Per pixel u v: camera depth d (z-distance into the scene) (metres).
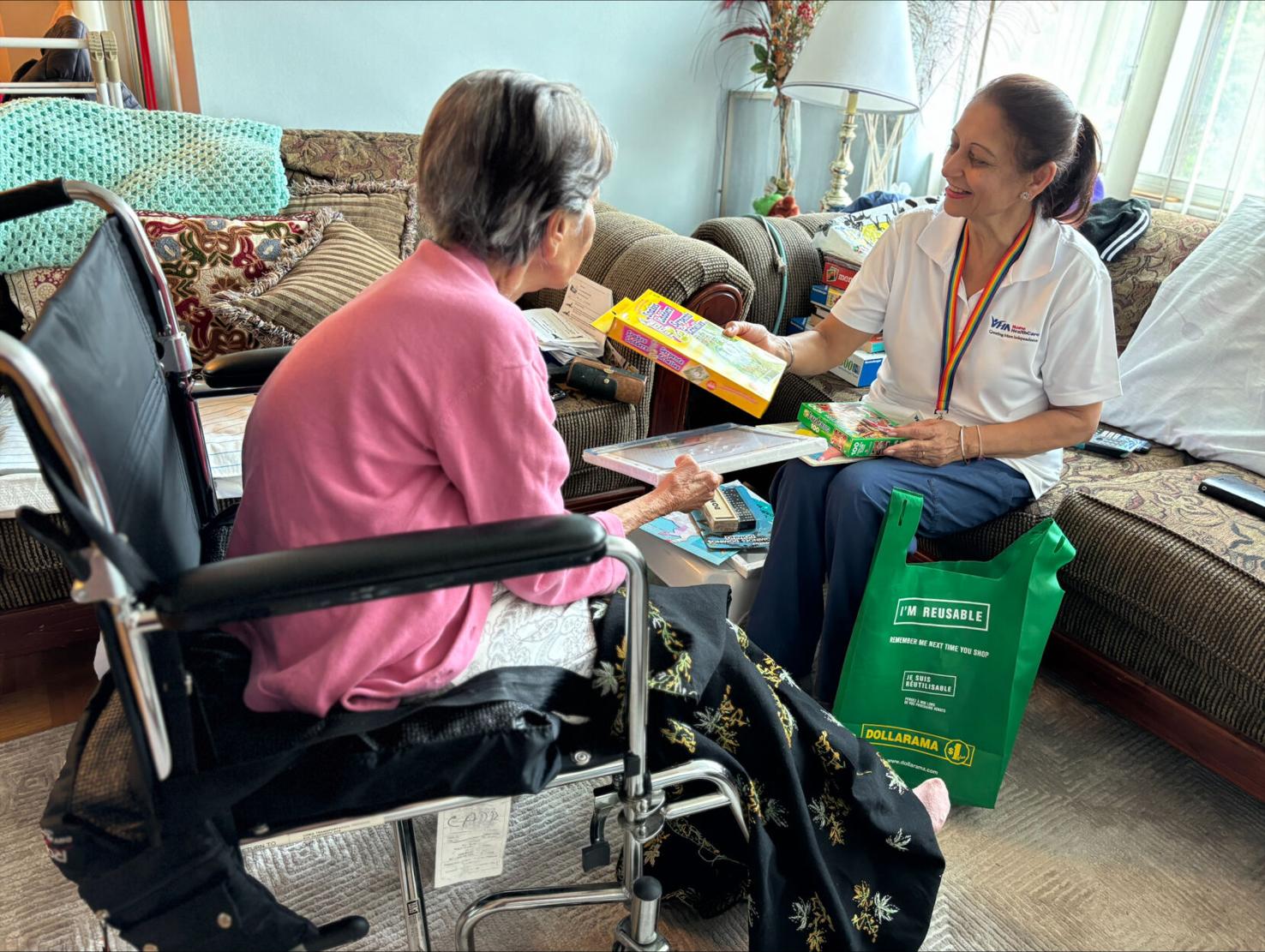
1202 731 1.55
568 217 0.98
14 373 0.62
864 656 1.46
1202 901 1.40
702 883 1.31
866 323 1.79
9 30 2.79
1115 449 1.93
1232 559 1.47
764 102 3.24
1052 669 1.91
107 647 0.73
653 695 1.07
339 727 0.88
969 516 1.65
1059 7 2.98
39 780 1.49
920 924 1.24
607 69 2.95
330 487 0.91
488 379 0.91
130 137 2.00
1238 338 1.93
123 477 0.81
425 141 0.94
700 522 1.76
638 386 1.93
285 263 1.95
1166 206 2.70
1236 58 2.47
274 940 0.90
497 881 1.37
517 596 1.04
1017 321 1.62
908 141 3.40
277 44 2.43
